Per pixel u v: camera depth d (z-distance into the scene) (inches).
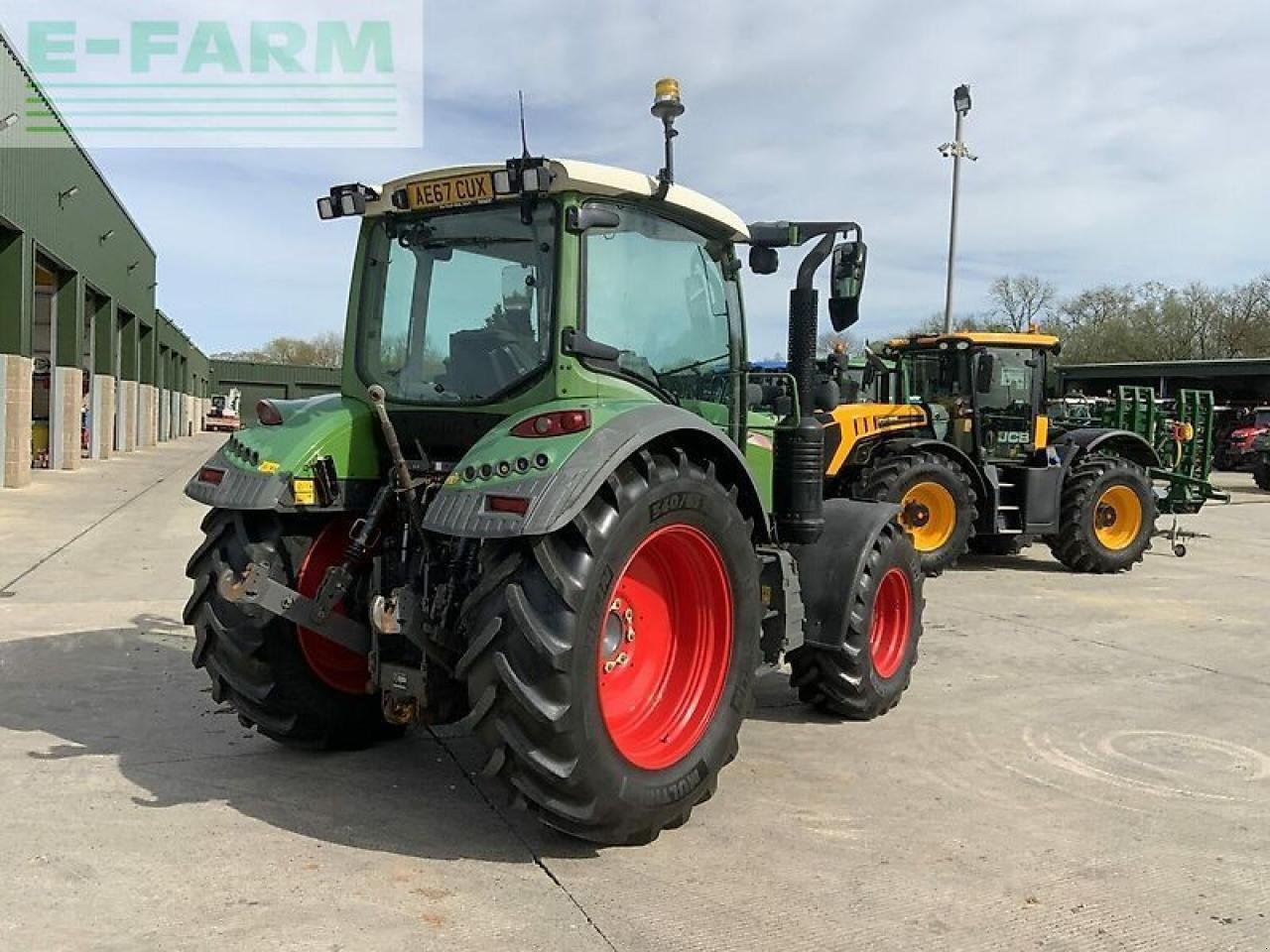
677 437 144.6
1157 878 133.3
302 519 158.6
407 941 110.6
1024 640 275.7
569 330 142.2
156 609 277.9
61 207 677.3
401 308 161.5
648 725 143.5
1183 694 223.6
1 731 176.6
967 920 120.3
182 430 1633.9
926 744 185.5
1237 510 701.3
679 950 111.0
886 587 203.3
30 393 608.4
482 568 128.6
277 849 132.8
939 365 416.5
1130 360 1812.3
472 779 160.6
